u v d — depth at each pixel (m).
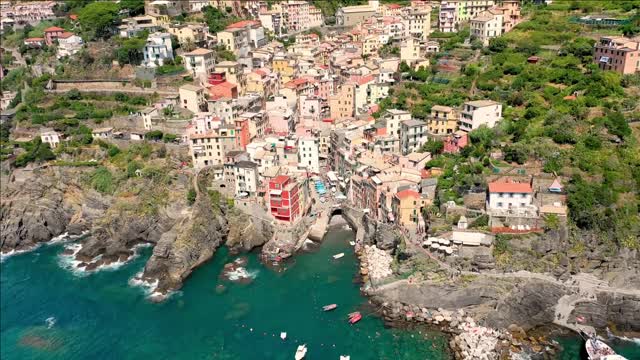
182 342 125.38
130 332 129.88
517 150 149.50
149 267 152.75
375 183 159.62
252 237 166.00
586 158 143.62
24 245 177.25
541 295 127.12
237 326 130.00
